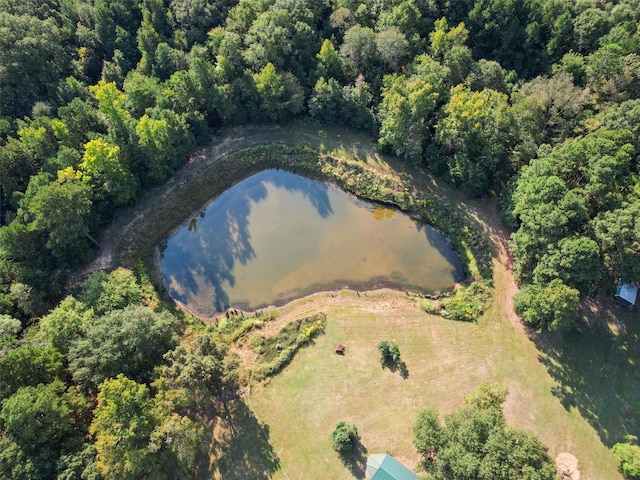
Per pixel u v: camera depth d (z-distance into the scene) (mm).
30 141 72500
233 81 86750
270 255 77500
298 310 70500
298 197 84250
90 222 72938
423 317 67812
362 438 56875
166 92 82625
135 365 57312
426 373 62094
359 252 76812
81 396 53750
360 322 67562
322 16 96375
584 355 62531
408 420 58125
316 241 78625
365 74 89625
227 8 101312
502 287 69375
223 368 56844
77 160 72812
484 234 74312
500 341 64562
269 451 56562
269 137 89188
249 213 82938
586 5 86438
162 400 52125
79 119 78188
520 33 86562
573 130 74375
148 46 92750
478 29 90562
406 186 80812
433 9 91625
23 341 58781
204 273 75938
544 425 57281
